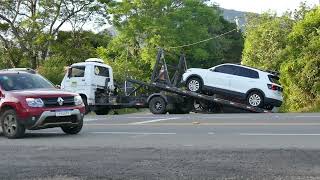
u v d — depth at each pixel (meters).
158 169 10.63
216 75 32.09
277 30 44.66
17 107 16.86
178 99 32.91
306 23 37.34
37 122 16.73
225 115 26.56
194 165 10.97
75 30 61.97
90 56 62.59
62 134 18.17
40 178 9.99
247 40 47.47
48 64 56.19
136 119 24.88
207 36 78.56
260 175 9.86
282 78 36.72
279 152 12.54
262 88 31.03
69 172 10.51
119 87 34.75
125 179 9.77
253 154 12.30
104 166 11.09
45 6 59.16
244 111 31.98
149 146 14.23
